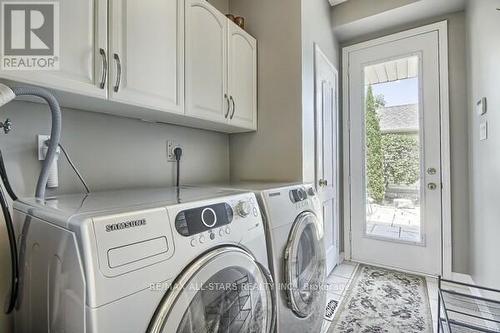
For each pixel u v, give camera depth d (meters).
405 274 2.43
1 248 0.93
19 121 1.03
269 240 1.08
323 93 2.29
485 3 1.73
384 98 2.59
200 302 0.72
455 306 1.62
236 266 0.84
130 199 0.87
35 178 1.07
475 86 1.96
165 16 1.21
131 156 1.44
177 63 1.28
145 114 1.32
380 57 2.60
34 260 0.75
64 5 0.87
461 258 2.25
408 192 2.48
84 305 0.52
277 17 1.89
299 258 1.27
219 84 1.56
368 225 2.68
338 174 2.71
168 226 0.68
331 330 1.61
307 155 1.90
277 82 1.89
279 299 1.09
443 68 2.31
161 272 0.63
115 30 1.01
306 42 1.89
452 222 2.29
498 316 1.34
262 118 1.95
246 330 0.89
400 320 1.71
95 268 0.52
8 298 0.92
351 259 2.75
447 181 2.29
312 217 1.44
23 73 0.80
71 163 1.16
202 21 1.43
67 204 0.78
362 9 2.39
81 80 0.92
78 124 1.21
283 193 1.27
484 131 1.77
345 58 2.78
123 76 1.04
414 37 2.44
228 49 1.64
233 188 1.26
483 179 1.81
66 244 0.59
